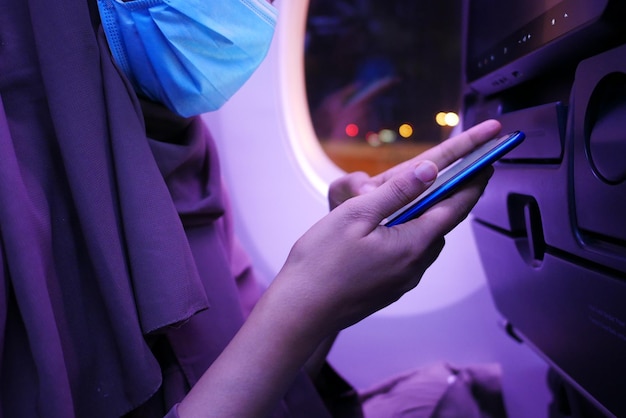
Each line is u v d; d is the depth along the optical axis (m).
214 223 0.81
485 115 0.97
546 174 0.71
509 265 0.94
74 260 0.61
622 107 0.55
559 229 0.71
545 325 0.87
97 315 0.62
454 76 1.57
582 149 0.62
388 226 0.52
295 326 0.47
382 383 1.39
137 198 0.58
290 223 1.39
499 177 0.87
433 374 1.37
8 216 0.52
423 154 0.71
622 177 0.55
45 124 0.59
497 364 1.41
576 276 0.68
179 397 0.71
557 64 0.70
